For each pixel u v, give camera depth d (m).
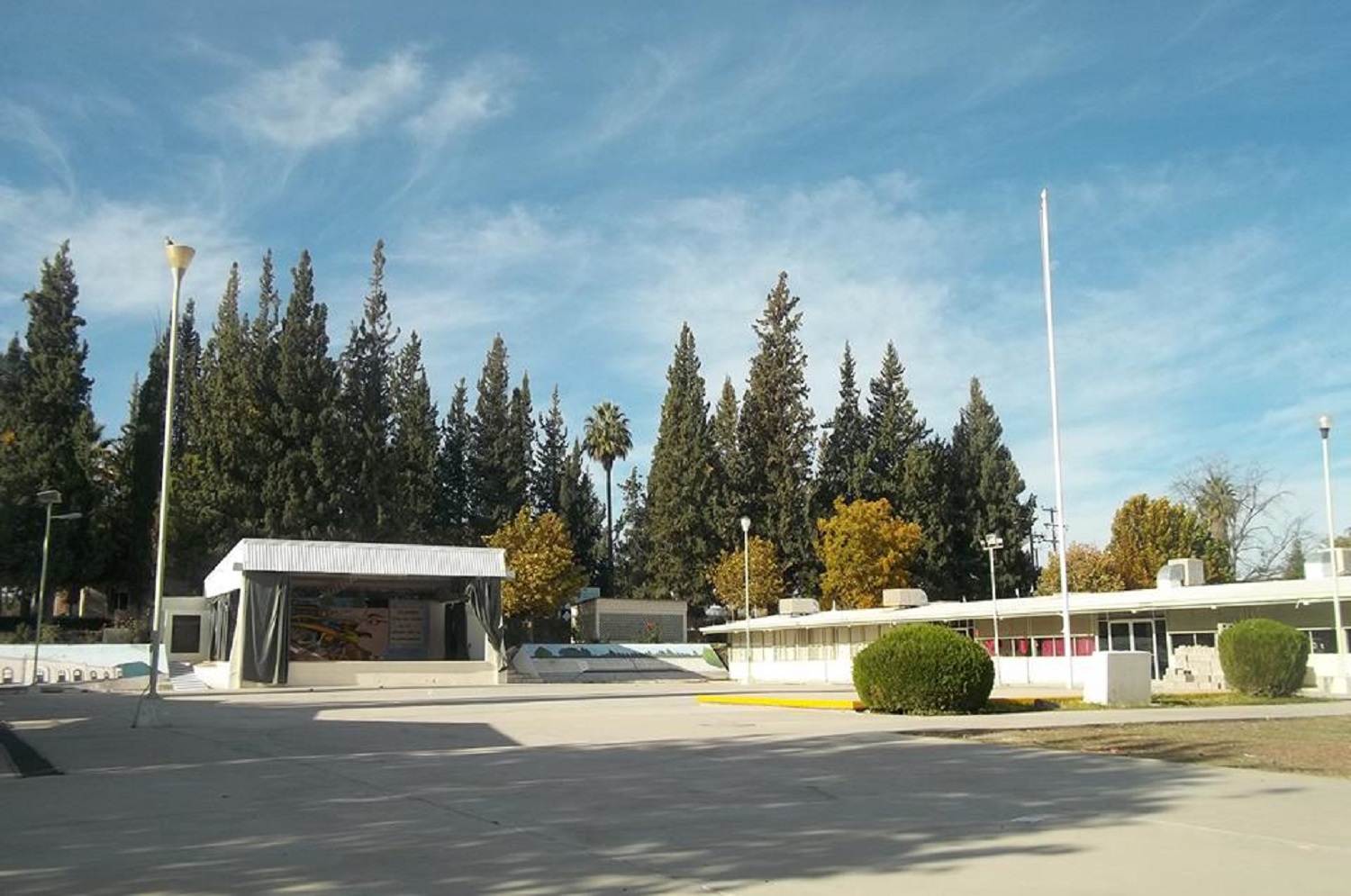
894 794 10.87
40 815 9.88
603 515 92.94
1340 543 67.25
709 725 19.66
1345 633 31.50
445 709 26.70
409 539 69.62
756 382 74.50
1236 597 33.09
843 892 6.77
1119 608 36.25
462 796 10.86
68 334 62.38
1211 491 73.06
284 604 45.56
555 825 9.14
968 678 21.52
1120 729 17.84
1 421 59.56
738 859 7.74
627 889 6.87
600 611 65.88
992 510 76.12
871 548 65.56
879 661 22.16
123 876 7.30
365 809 10.08
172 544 61.22
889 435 77.38
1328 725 18.39
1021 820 9.33
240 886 6.99
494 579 50.91
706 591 72.19
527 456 83.50
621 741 16.72
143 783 12.20
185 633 57.12
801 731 18.05
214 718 23.72
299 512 63.16
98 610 71.31
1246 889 6.87
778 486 72.38
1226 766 13.02
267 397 65.50
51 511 55.09
